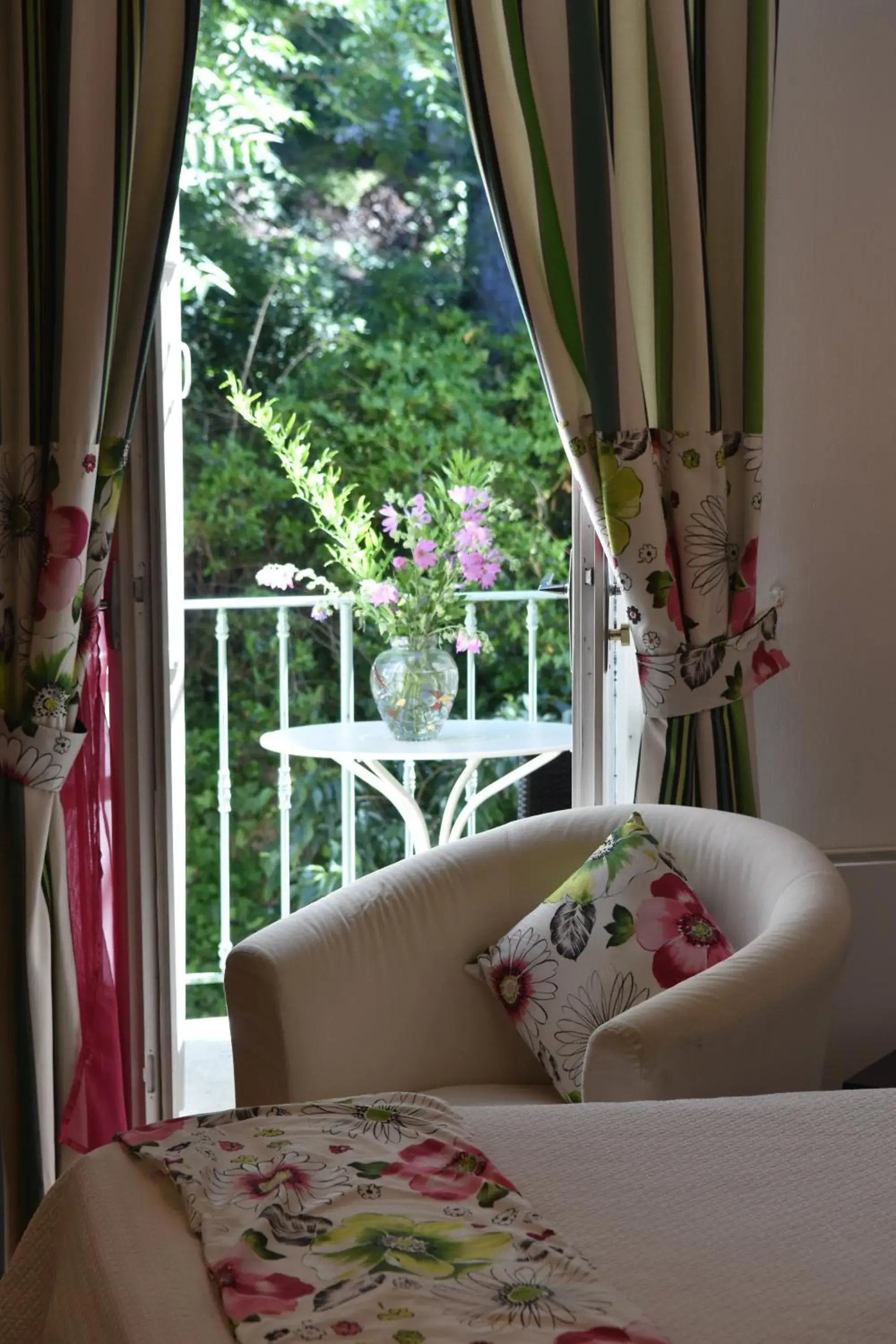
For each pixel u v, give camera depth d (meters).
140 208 2.25
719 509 2.45
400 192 5.41
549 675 5.65
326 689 5.50
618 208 2.38
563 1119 1.32
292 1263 1.04
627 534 2.40
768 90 2.42
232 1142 1.29
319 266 5.39
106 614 2.38
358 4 5.29
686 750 2.47
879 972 2.78
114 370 2.25
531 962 2.04
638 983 1.95
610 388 2.37
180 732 2.74
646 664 2.46
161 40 2.23
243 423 5.39
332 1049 1.95
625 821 2.25
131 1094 2.46
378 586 3.30
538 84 2.35
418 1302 0.97
